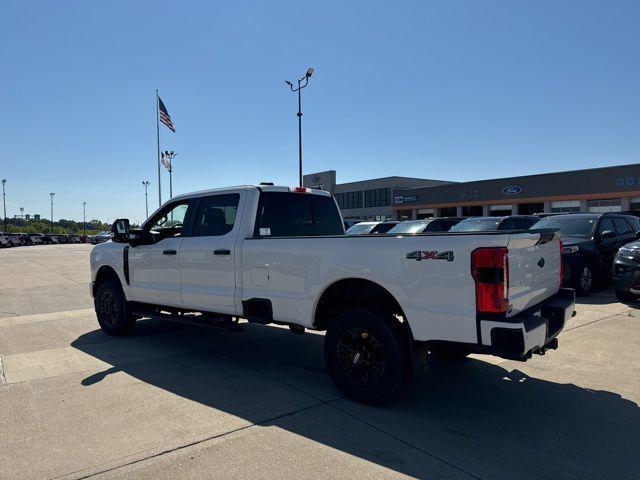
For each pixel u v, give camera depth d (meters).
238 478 3.02
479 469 3.13
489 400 4.34
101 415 4.01
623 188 40.31
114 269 6.85
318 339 6.75
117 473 3.08
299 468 3.14
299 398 4.41
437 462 3.22
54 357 5.80
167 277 6.07
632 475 3.06
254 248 5.04
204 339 6.76
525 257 3.96
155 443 3.49
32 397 4.43
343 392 4.36
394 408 4.16
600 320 7.34
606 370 5.13
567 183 44.22
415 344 3.99
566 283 9.48
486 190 51.22
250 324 7.82
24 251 36.47
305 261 4.60
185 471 3.10
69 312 9.10
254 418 3.95
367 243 4.18
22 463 3.21
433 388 4.66
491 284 3.55
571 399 4.36
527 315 3.87
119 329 6.87
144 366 5.42
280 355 5.90
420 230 15.34
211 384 4.80
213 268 5.47
